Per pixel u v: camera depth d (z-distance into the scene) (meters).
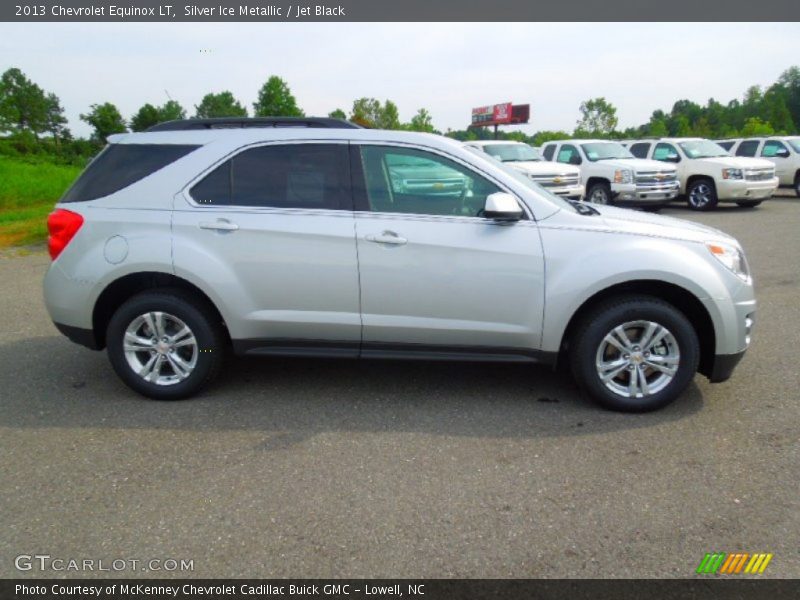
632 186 14.85
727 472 3.36
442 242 4.00
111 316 4.54
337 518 2.98
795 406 4.17
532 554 2.72
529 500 3.12
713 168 15.73
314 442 3.75
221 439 3.79
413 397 4.42
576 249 3.98
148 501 3.13
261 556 2.72
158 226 4.14
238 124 4.41
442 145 4.12
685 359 4.00
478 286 4.02
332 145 4.18
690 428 3.88
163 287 4.34
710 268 3.98
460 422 4.01
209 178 4.20
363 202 4.10
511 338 4.09
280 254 4.08
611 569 2.63
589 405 4.25
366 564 2.67
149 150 4.30
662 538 2.82
